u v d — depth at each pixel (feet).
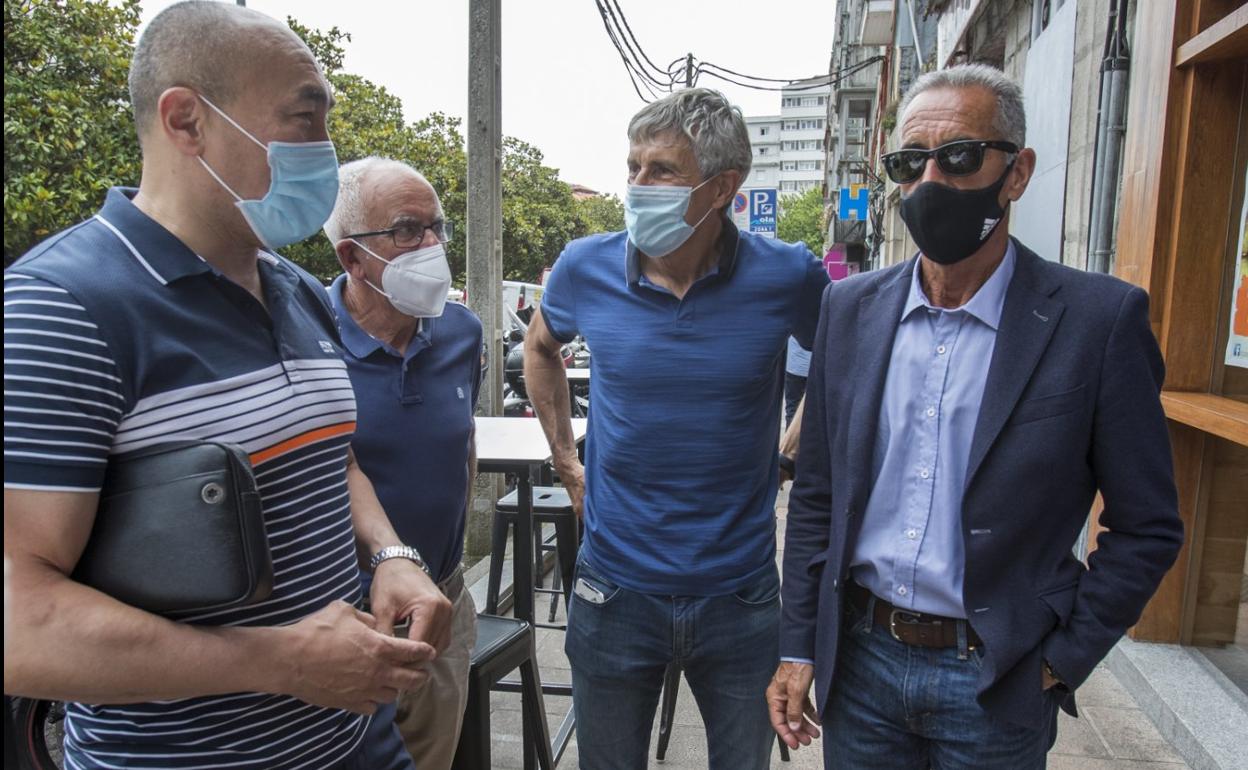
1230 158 9.56
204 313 3.62
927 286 5.03
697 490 6.07
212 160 3.61
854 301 5.35
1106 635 4.44
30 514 2.92
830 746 5.44
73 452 3.02
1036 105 15.94
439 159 46.75
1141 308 4.48
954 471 4.78
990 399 4.59
